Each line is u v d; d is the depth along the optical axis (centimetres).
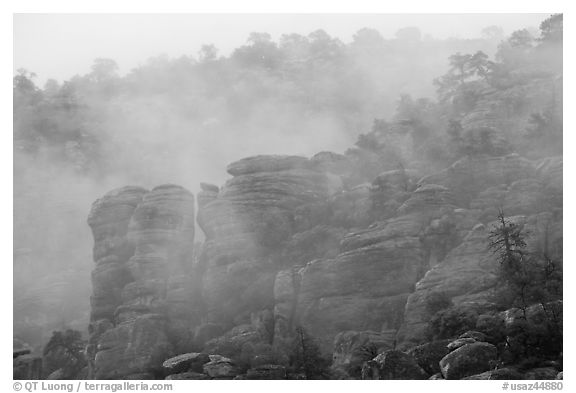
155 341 11012
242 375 9469
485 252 10062
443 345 8562
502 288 9300
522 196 10831
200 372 10038
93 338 11594
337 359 9738
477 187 11381
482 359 8056
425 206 10988
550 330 8156
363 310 10338
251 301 11331
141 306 11825
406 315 9819
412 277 10412
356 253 10675
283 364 9575
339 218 11894
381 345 9681
